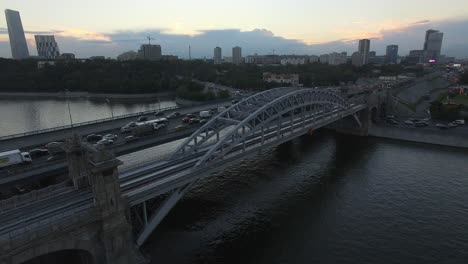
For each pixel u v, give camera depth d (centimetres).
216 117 5847
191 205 5506
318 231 4775
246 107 6381
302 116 8025
